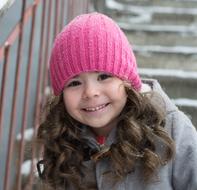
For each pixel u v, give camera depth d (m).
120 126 1.44
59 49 1.39
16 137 2.55
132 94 1.41
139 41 4.13
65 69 1.37
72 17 3.29
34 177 2.25
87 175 1.51
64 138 1.54
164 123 1.45
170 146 1.41
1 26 2.21
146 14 4.48
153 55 3.84
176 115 1.48
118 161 1.42
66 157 1.52
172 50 3.86
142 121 1.44
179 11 4.46
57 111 1.52
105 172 1.46
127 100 1.45
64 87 1.41
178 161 1.42
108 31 1.38
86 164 1.50
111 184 1.46
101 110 1.40
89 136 1.49
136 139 1.42
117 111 1.42
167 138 1.41
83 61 1.35
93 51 1.35
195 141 1.44
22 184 2.37
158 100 1.47
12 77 2.53
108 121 1.42
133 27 4.20
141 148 1.44
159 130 1.42
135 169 1.44
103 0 4.38
